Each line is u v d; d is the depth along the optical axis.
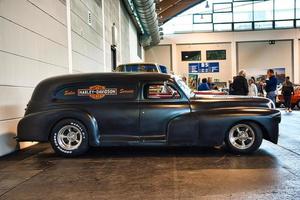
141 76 6.40
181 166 5.34
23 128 6.22
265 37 32.66
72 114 6.15
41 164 5.64
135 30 27.84
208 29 33.56
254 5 32.94
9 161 5.89
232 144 6.20
